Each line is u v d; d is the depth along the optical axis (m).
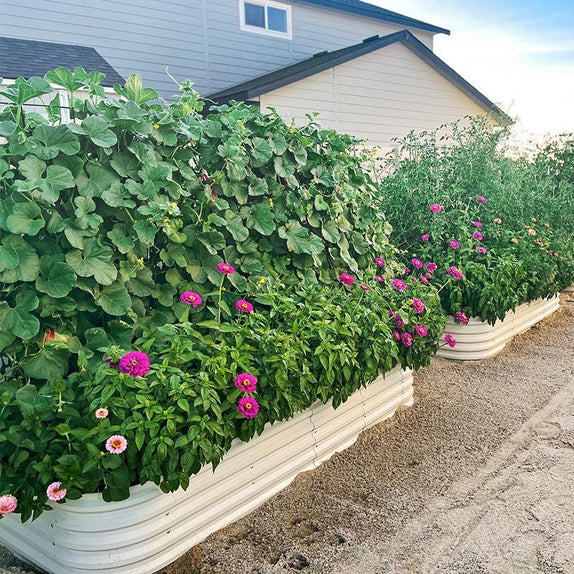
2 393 1.89
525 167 5.87
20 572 1.95
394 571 1.86
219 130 2.49
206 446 1.79
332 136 3.06
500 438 2.85
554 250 5.17
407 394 3.25
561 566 1.84
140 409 1.81
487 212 4.70
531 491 2.33
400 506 2.24
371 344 2.59
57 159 2.03
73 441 1.75
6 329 1.86
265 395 2.12
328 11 10.78
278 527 2.12
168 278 2.34
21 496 1.71
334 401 2.47
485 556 1.92
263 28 9.95
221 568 1.89
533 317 5.03
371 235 3.43
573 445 2.74
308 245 2.76
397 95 9.88
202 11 9.14
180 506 1.91
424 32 12.45
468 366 4.06
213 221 2.39
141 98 2.34
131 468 1.74
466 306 4.08
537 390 3.52
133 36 8.51
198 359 2.06
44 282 1.92
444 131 10.84
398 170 5.14
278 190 2.77
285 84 7.80
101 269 2.01
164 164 2.27
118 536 1.75
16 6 7.54
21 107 2.00
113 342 2.12
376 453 2.71
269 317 2.46
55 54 7.17
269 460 2.29
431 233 4.30
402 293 3.23
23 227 1.83
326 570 1.87
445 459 2.64
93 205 2.03
